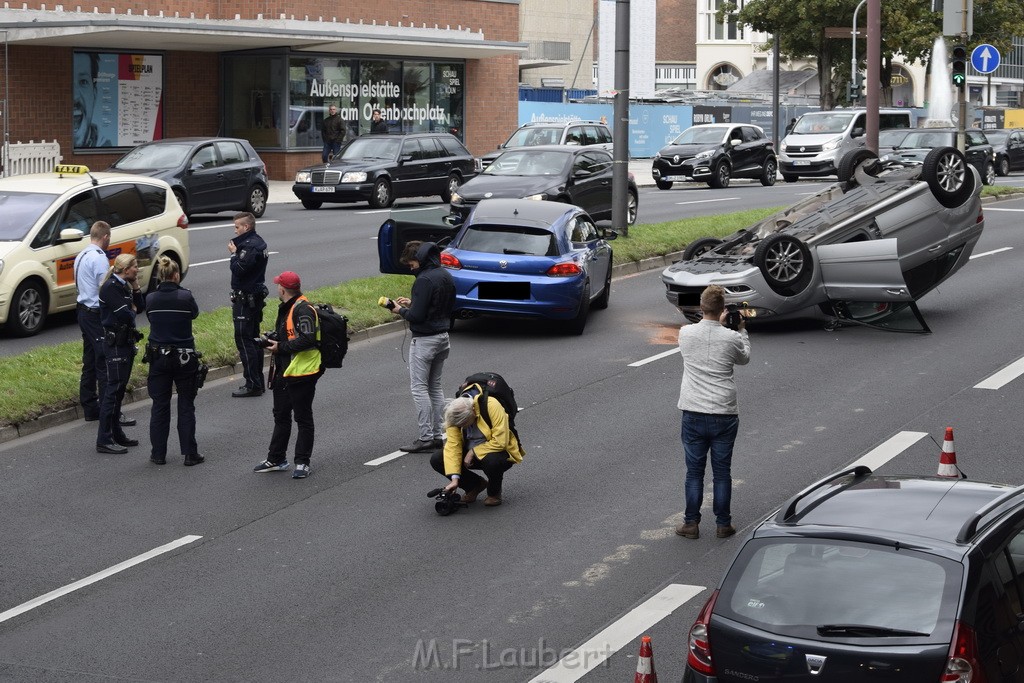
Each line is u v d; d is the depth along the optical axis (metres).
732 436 11.79
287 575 11.17
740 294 20.86
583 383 18.14
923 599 6.63
